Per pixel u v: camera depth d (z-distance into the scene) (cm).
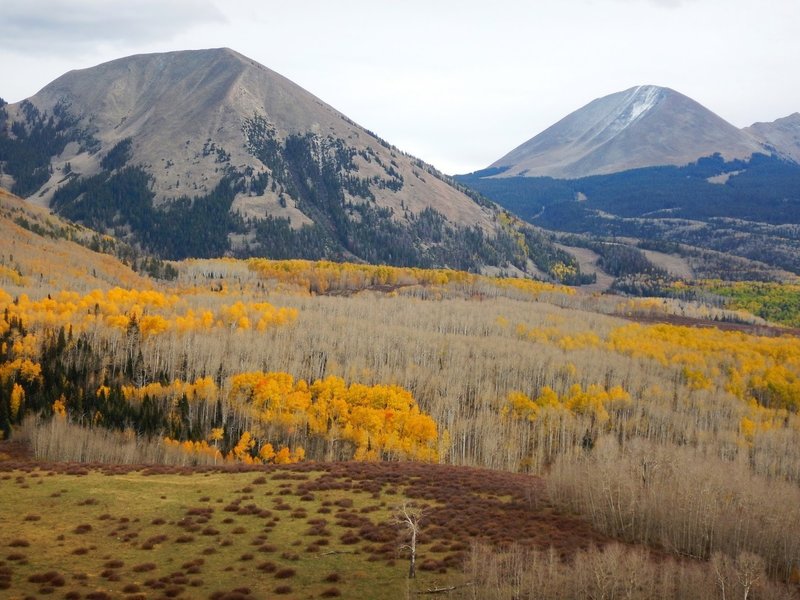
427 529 7044
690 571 6134
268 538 6662
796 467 14625
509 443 15462
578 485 8162
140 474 9112
